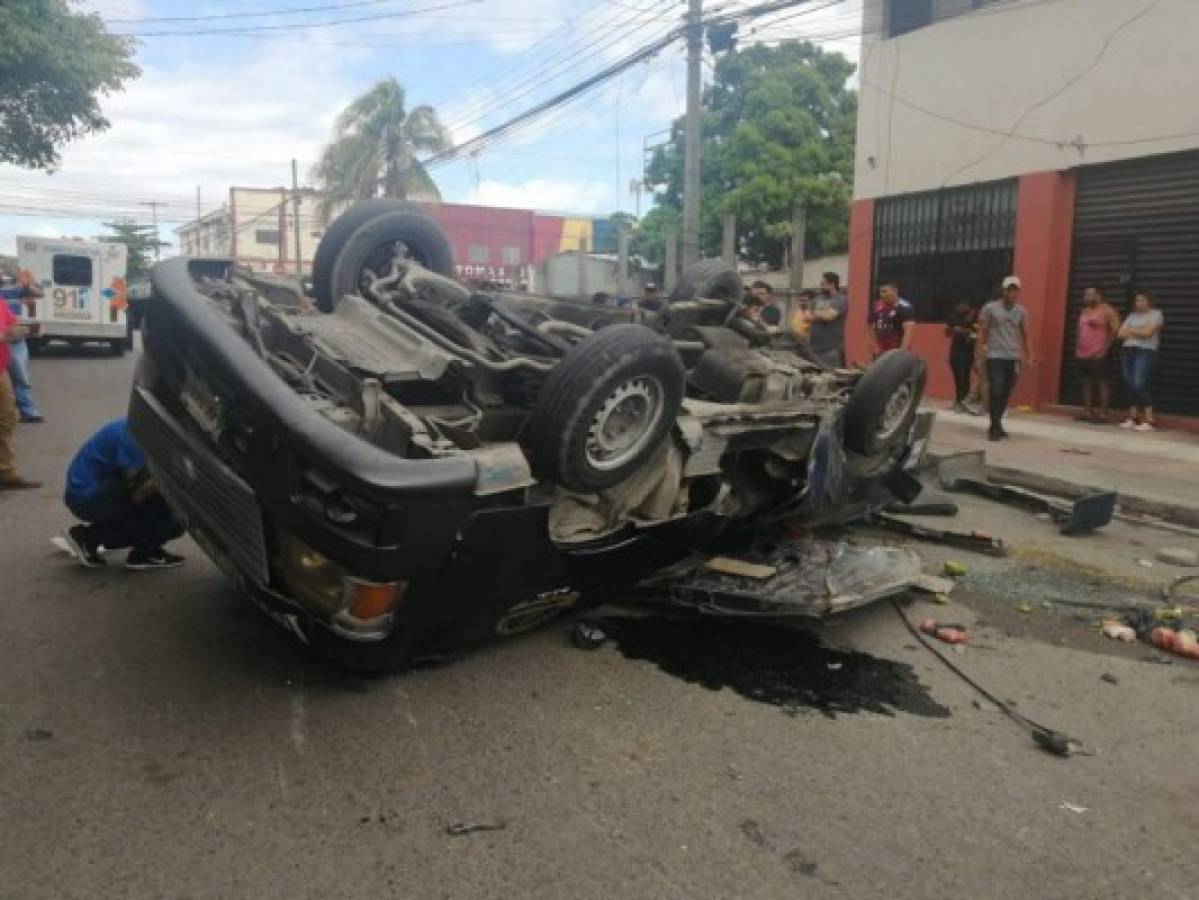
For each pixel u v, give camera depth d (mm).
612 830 3018
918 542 6609
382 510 3227
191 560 5504
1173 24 11062
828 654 4574
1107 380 11875
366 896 2650
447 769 3346
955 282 13875
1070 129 12164
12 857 2750
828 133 26750
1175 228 11375
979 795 3334
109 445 4953
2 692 3771
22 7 17203
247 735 3514
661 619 4918
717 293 6223
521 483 3555
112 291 20172
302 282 5094
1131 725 3941
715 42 15773
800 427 5160
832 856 2932
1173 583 5828
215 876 2709
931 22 14156
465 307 4695
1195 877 2910
